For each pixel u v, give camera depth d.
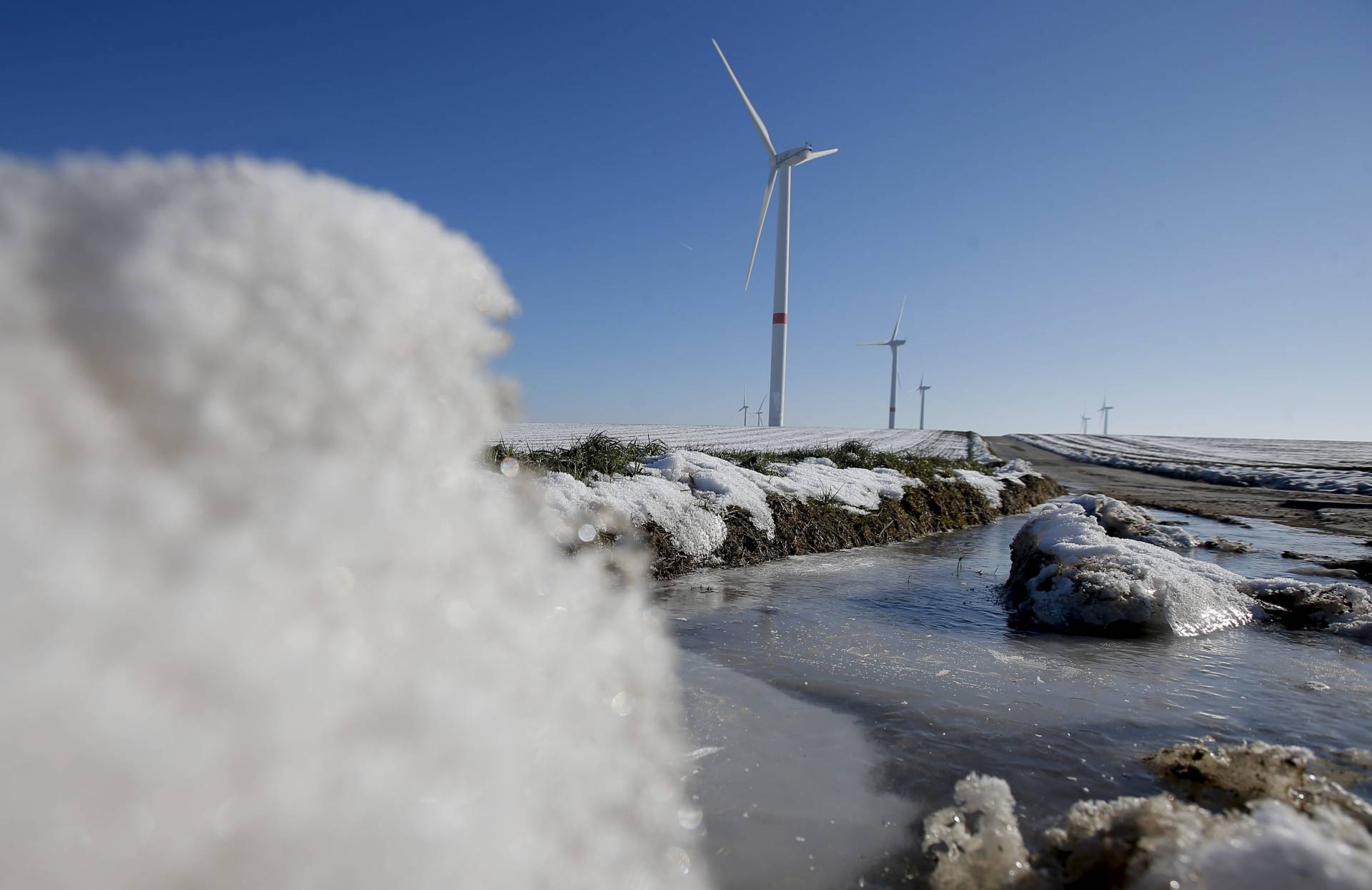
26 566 0.78
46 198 1.05
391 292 1.33
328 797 0.90
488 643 1.32
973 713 2.60
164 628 0.84
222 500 0.99
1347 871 1.39
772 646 3.39
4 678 0.72
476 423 1.58
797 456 9.90
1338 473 20.55
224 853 0.80
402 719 1.04
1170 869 1.45
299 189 1.30
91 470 0.90
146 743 0.77
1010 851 1.69
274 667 0.91
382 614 1.11
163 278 1.04
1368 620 3.92
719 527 5.55
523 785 1.21
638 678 1.92
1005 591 4.96
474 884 0.99
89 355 0.97
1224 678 3.10
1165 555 4.80
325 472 1.12
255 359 1.10
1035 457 33.59
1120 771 2.15
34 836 0.69
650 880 1.39
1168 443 50.22
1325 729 2.52
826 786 1.99
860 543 6.81
